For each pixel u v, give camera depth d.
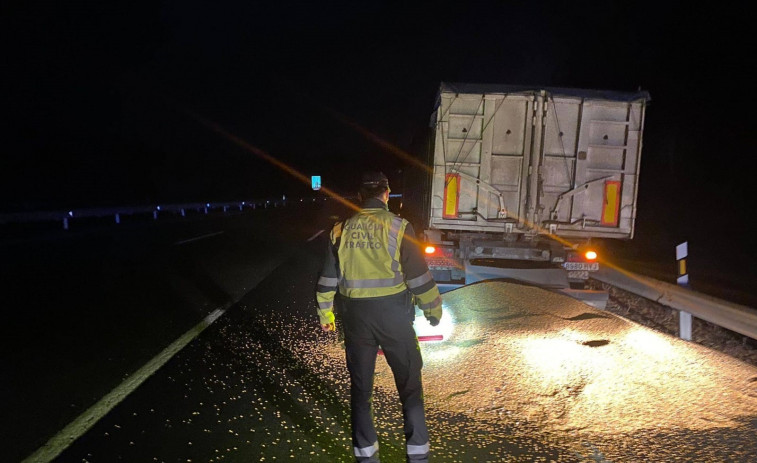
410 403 3.32
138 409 4.34
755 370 5.16
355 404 3.34
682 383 4.83
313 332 6.58
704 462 3.56
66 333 6.49
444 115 7.89
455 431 3.99
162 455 3.63
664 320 8.41
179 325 6.89
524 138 7.90
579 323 6.53
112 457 3.61
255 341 6.20
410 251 3.21
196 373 5.14
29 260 12.23
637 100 7.77
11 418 4.19
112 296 8.54
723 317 5.94
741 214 17.81
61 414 4.26
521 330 6.28
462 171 7.98
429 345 5.88
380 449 3.74
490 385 4.80
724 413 4.26
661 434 3.94
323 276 3.39
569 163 7.92
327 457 3.62
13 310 7.55
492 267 8.13
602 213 7.95
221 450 3.70
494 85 7.92
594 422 4.13
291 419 4.16
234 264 12.36
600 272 9.16
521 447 3.76
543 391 4.67
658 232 20.17
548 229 7.97
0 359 5.54
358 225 3.27
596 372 5.07
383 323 3.21
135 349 5.89
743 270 13.52
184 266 11.85
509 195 7.99
